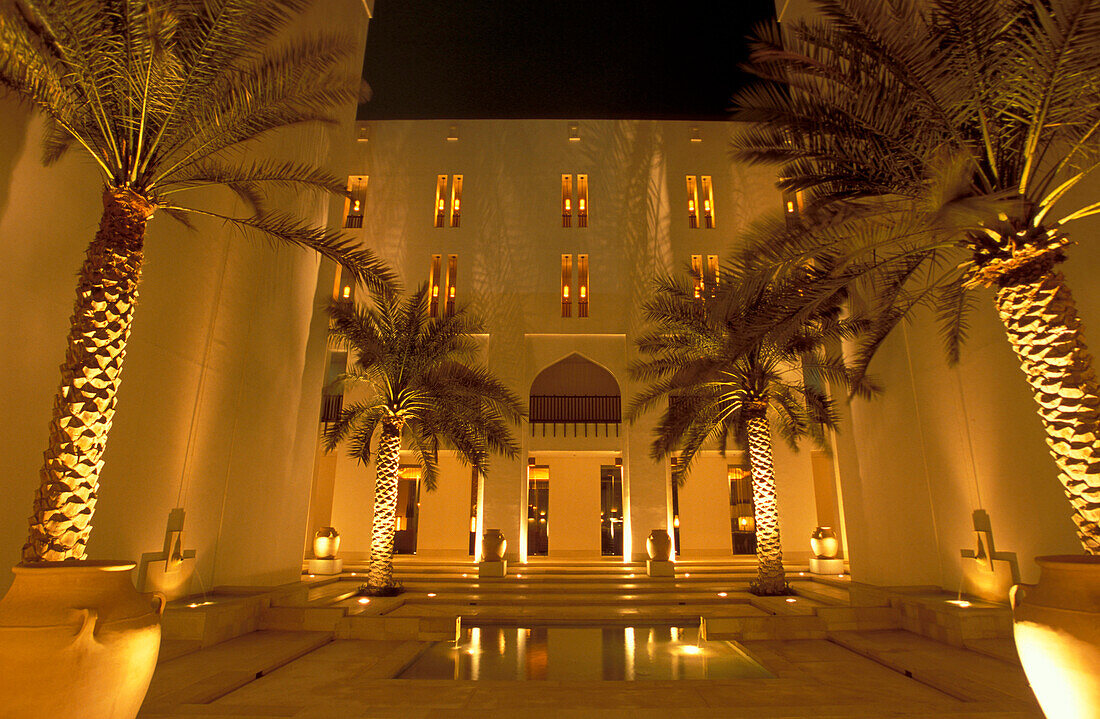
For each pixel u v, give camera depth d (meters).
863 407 12.88
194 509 10.06
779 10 15.82
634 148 21.42
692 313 12.62
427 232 20.64
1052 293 5.23
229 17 5.84
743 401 13.31
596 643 9.25
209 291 10.45
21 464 6.30
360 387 19.52
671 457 20.25
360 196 21.34
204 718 5.12
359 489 19.28
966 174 4.84
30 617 3.82
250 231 11.69
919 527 11.52
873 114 6.01
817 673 7.25
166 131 5.93
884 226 6.08
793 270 6.78
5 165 6.24
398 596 12.81
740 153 7.77
